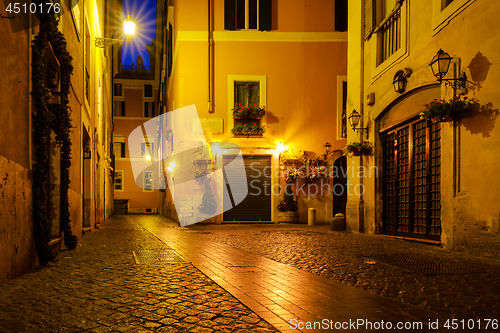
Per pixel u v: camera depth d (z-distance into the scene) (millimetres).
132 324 3258
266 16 18250
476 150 7285
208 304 3924
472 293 4414
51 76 7156
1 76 4562
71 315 3482
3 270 4613
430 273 5535
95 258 6910
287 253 7688
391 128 11031
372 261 6613
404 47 9828
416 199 9883
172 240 10312
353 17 13055
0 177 4430
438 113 7527
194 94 17891
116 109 37844
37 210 5863
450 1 8383
